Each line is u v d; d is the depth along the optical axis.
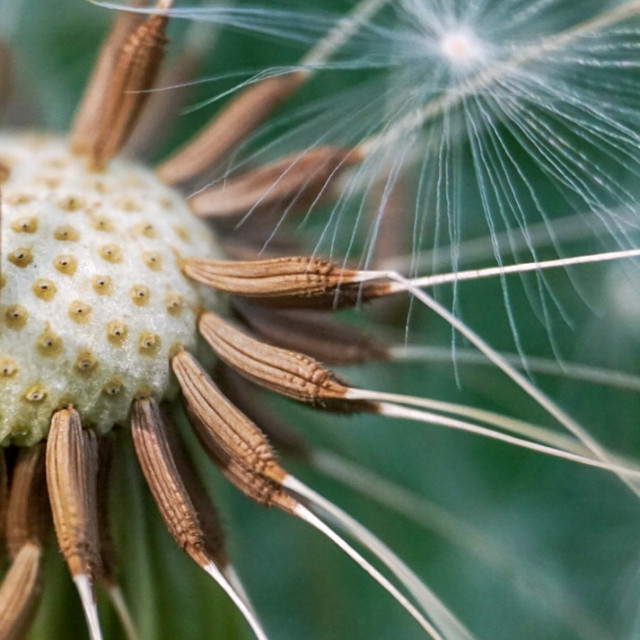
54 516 0.07
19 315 0.07
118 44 0.07
